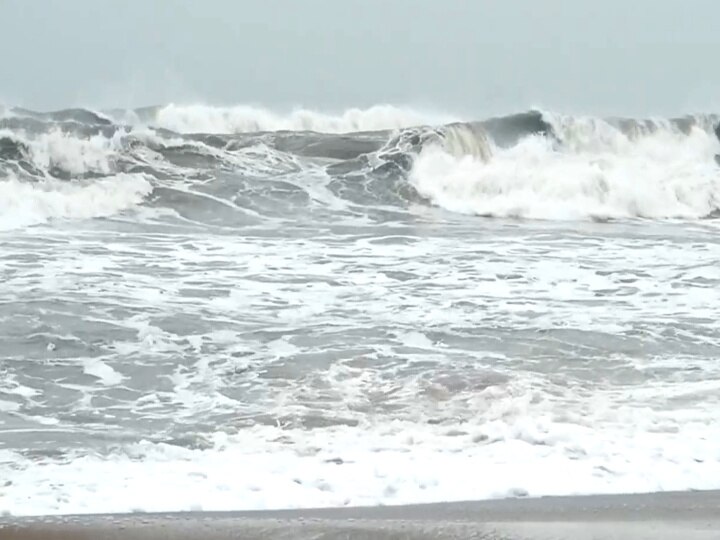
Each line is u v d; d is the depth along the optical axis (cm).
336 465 2525
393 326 3841
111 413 2975
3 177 6594
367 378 3253
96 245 5184
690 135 8675
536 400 3033
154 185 6706
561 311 4106
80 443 2706
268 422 2883
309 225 6138
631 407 2986
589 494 2331
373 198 7075
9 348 3509
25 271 4519
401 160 7562
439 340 3678
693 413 2941
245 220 6206
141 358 3459
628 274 4834
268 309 4062
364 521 2134
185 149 7331
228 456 2606
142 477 2427
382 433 2780
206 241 5428
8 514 2159
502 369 3347
